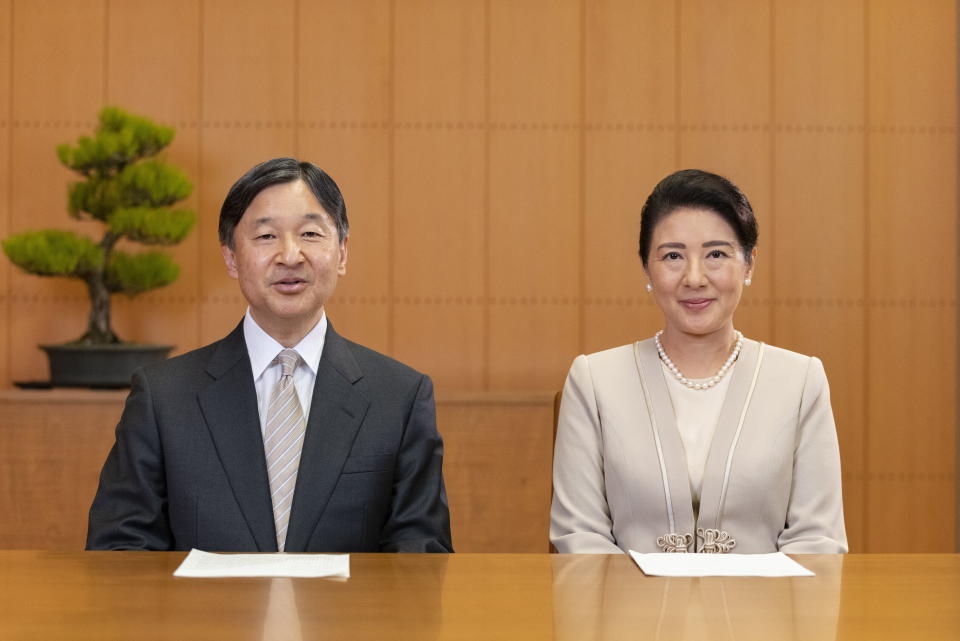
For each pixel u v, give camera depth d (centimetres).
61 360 509
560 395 299
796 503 268
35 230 567
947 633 152
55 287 582
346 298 589
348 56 586
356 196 588
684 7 590
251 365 258
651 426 271
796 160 591
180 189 513
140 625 152
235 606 163
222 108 582
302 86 585
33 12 575
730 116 590
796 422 271
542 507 520
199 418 251
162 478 251
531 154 590
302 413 255
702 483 264
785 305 591
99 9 578
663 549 261
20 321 581
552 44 590
